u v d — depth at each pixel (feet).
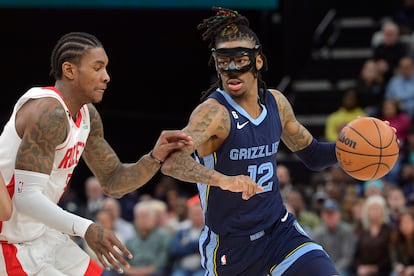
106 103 56.49
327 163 21.47
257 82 19.95
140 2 48.01
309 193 43.70
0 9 53.57
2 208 16.88
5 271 18.85
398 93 48.11
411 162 43.65
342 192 41.39
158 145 18.74
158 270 37.83
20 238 18.90
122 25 54.70
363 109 49.93
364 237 36.45
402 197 38.88
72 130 18.99
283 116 20.57
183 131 18.78
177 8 48.49
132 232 39.86
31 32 54.39
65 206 43.55
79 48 18.88
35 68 55.11
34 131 18.20
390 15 58.49
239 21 19.54
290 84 54.85
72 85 19.02
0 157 18.63
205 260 20.65
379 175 20.29
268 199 19.97
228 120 19.36
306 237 20.15
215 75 55.93
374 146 19.95
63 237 19.86
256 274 20.24
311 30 56.80
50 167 18.39
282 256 19.90
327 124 48.19
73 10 54.08
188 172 18.19
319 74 55.62
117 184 20.22
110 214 39.40
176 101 56.80
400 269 35.14
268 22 54.60
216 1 47.85
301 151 21.43
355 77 55.11
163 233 38.34
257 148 19.61
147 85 56.54
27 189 18.12
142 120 56.80
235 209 19.74
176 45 55.52
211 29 19.56
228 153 19.44
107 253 17.83
